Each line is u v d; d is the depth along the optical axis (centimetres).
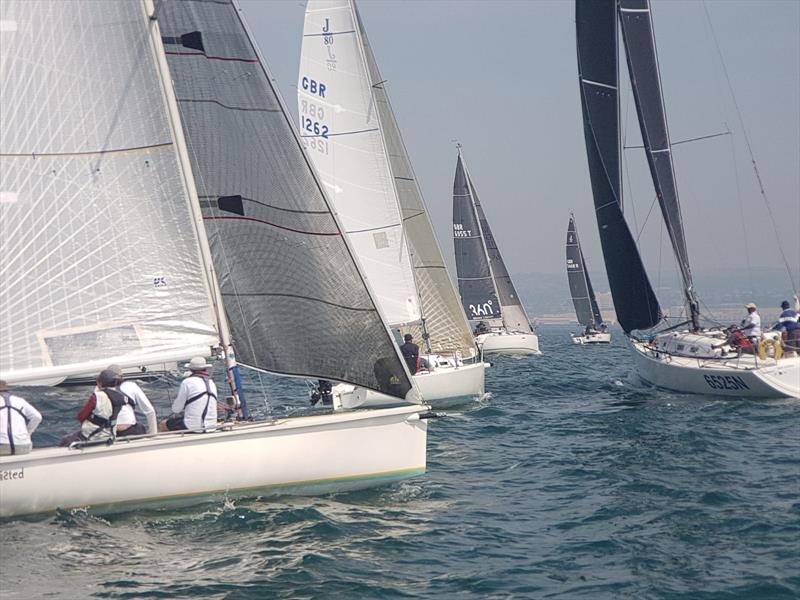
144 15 2488
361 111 5191
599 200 6094
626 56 5866
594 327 16738
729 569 2002
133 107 2488
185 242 2539
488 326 11238
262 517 2375
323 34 5138
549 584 1934
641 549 2169
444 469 3225
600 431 4066
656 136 5878
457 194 10950
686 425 4097
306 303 2741
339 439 2581
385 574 1994
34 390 4166
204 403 2461
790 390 4806
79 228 2447
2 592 1825
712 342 5400
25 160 2395
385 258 5253
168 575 1953
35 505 2302
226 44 2675
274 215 2712
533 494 2798
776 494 2677
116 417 2380
